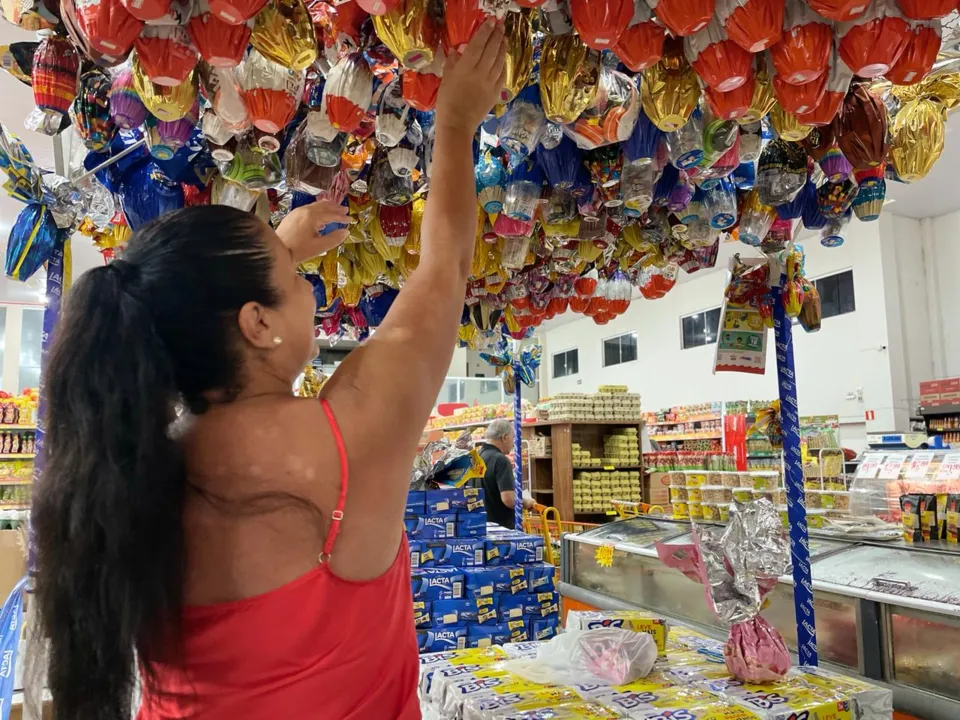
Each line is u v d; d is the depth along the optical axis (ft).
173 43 3.52
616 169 5.51
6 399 23.50
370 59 4.22
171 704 2.49
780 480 12.06
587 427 28.07
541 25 4.36
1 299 31.42
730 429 15.19
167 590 2.36
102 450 2.33
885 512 11.19
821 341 35.70
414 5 3.45
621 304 10.32
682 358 44.19
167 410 2.47
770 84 4.09
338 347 21.13
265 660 2.45
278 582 2.50
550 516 26.71
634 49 3.70
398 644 2.74
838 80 3.93
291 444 2.57
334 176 5.26
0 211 22.59
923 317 33.65
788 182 5.82
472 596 8.92
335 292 9.57
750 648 5.65
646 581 11.00
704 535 6.15
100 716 2.27
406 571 2.91
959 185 29.73
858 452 30.91
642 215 7.23
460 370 43.62
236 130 4.44
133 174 6.06
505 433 17.24
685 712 5.02
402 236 6.97
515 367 14.62
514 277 9.59
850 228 34.47
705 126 4.87
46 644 2.38
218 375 2.65
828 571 8.40
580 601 12.34
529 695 5.44
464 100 3.40
